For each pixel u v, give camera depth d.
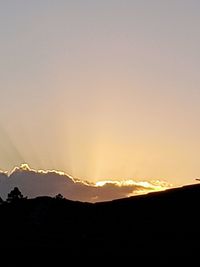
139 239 76.38
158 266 69.38
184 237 74.44
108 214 86.81
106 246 76.44
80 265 73.00
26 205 94.31
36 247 79.06
